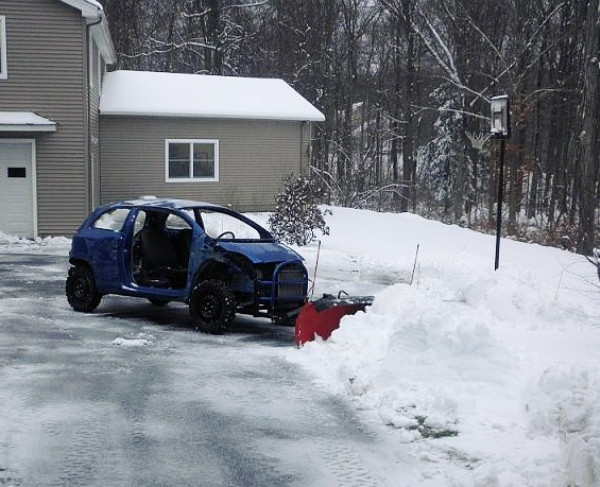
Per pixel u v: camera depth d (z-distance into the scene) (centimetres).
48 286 1362
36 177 2038
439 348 715
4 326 1008
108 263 1096
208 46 3984
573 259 1969
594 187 2561
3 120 1944
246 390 723
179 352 880
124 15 4359
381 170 4806
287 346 926
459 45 3547
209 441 582
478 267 1416
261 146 2781
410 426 614
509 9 3478
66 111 2033
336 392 719
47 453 548
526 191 4062
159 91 2706
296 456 554
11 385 721
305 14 4228
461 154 3722
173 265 1123
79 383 733
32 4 1991
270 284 990
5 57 1994
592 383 609
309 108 2833
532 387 646
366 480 511
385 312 933
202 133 2677
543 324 988
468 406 639
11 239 2009
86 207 2070
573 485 453
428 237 2222
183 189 2670
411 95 4106
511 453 537
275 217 1973
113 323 1054
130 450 558
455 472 520
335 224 2405
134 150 2594
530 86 3616
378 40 4531
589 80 2558
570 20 3484
